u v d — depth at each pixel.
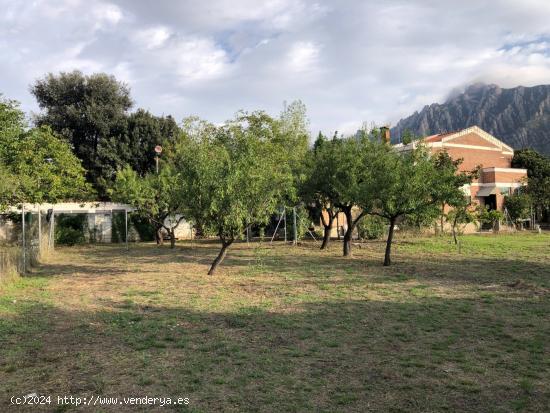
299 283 12.23
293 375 5.43
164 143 36.47
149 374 5.44
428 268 14.80
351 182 17.03
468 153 38.44
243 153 14.18
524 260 16.45
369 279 12.77
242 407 4.54
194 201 13.20
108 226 30.88
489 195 36.91
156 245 26.91
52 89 43.81
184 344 6.66
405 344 6.71
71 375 5.43
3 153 16.97
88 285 12.09
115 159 40.69
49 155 20.95
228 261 17.62
